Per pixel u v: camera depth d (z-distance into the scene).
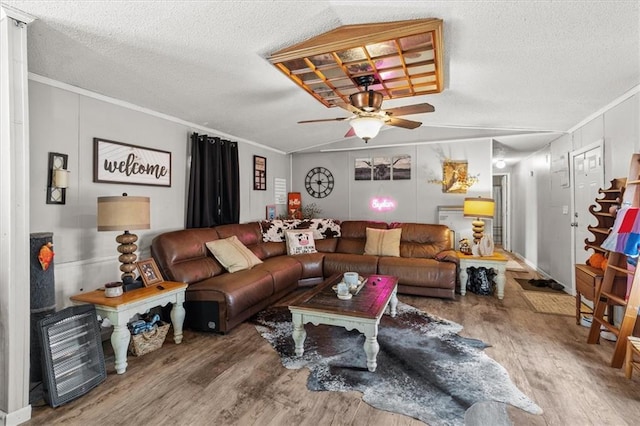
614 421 1.78
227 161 4.41
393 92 3.13
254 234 4.61
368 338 2.31
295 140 5.33
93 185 2.85
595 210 3.28
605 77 2.65
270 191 5.61
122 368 2.30
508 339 2.83
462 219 4.95
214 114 3.73
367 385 2.14
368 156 5.60
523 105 3.55
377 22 2.04
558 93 3.09
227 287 3.03
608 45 2.17
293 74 2.69
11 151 1.78
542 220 5.52
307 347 2.71
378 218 5.55
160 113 3.53
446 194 5.14
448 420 1.79
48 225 2.53
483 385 2.12
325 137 5.40
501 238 8.84
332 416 1.83
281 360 2.49
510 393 2.03
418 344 2.74
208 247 3.64
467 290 4.36
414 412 1.85
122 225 2.52
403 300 3.99
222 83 2.93
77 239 2.73
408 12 1.92
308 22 2.05
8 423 1.76
